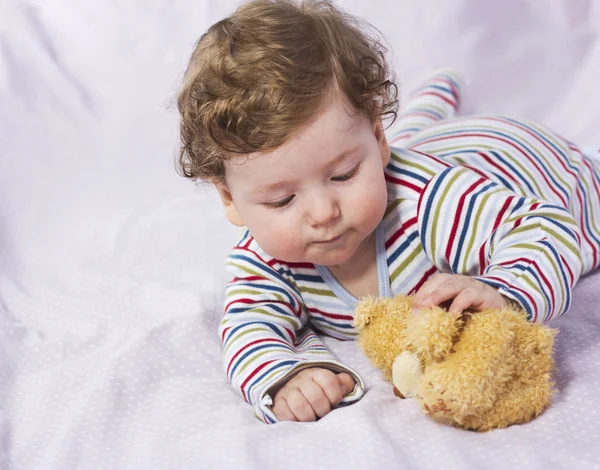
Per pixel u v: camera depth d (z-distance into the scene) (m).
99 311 1.00
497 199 0.88
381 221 0.89
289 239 0.82
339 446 0.77
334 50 0.83
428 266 0.91
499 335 0.76
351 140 0.80
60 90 1.36
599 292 0.96
